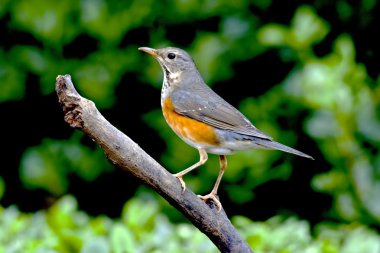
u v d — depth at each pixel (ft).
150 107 45.16
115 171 46.60
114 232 26.76
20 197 47.83
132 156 19.36
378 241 30.22
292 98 42.47
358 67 42.16
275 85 44.16
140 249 27.81
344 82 40.37
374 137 40.37
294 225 31.91
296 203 45.70
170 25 44.01
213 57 43.42
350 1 45.11
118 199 47.55
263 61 44.11
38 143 46.42
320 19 44.11
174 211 45.78
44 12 43.50
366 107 40.70
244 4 43.96
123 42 44.19
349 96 39.83
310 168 44.55
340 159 40.70
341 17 45.19
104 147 19.11
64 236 28.43
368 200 40.52
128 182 47.24
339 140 40.42
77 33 43.78
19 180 47.52
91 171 46.03
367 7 44.93
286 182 45.27
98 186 47.16
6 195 47.75
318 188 41.34
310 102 40.04
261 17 44.55
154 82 44.09
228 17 43.78
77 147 45.93
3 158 47.01
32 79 45.09
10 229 30.45
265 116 43.70
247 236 29.19
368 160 40.52
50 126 46.11
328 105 39.75
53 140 46.09
